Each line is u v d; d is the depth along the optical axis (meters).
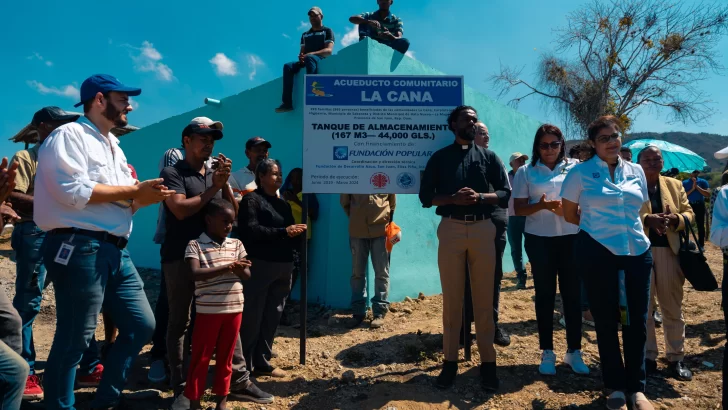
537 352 4.41
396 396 3.58
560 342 4.66
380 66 6.19
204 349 3.18
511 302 6.03
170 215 3.40
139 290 3.19
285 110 6.87
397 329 5.13
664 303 3.90
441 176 3.78
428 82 4.33
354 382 3.85
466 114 3.69
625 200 3.34
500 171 3.78
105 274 2.90
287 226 4.01
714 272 7.49
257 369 4.03
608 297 3.32
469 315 4.27
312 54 6.62
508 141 9.30
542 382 3.82
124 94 3.11
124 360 3.08
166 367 3.98
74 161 2.76
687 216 3.83
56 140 2.76
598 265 3.33
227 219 3.27
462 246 3.66
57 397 2.78
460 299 3.73
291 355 4.50
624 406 3.23
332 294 6.04
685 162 8.97
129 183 3.26
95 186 2.79
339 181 4.30
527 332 4.94
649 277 3.34
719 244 3.02
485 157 3.79
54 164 2.70
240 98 7.82
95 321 2.88
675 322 3.87
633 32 18.12
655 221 3.61
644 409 3.13
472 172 3.70
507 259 8.78
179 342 3.40
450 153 3.79
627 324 3.23
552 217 4.00
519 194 4.16
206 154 3.47
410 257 6.48
